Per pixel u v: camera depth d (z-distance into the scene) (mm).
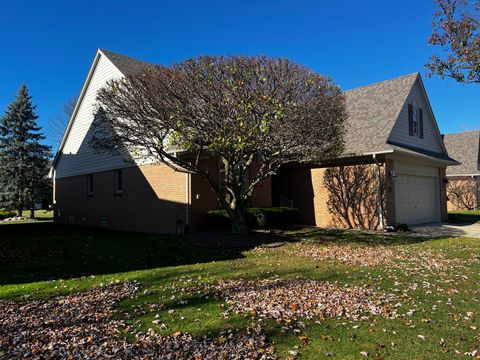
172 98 9531
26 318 4598
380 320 4523
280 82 9547
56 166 22875
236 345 3811
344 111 12008
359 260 8391
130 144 10812
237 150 9992
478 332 4176
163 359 3518
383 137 15211
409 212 16688
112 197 17562
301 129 9539
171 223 14328
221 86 9289
